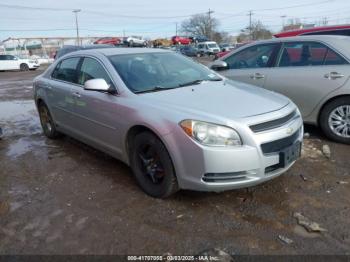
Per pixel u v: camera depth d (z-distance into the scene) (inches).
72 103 185.2
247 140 120.3
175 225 120.9
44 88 217.5
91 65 176.6
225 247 108.1
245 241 110.6
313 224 116.2
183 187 129.9
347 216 121.9
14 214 133.0
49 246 112.4
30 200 143.8
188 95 143.9
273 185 146.9
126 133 146.7
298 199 135.0
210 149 119.1
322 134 212.7
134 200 139.8
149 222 123.3
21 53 2491.4
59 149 209.5
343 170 159.8
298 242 109.0
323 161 170.7
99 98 160.7
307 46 203.6
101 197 143.6
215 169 120.0
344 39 196.4
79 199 142.8
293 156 132.5
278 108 134.6
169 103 135.9
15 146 220.7
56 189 153.1
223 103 134.1
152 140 134.3
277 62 213.3
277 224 119.0
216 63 233.8
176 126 125.2
